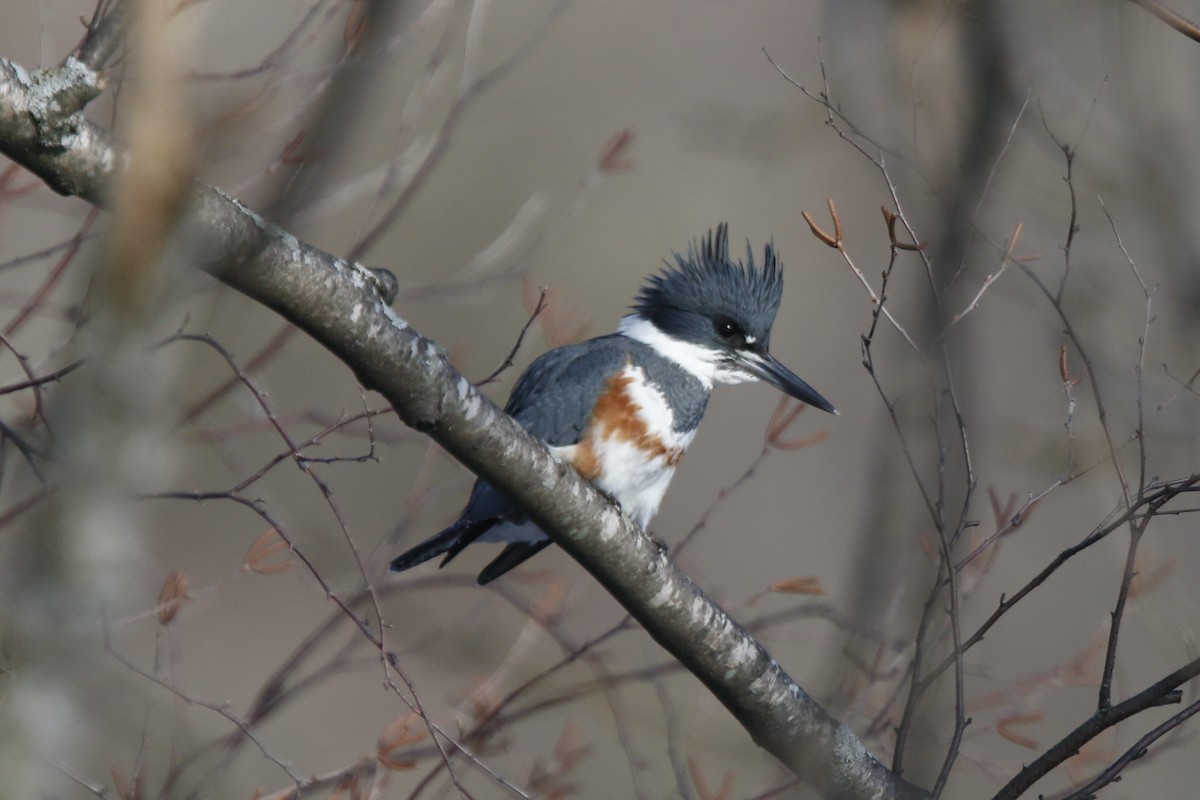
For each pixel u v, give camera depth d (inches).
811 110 412.8
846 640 289.6
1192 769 406.3
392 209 280.8
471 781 305.7
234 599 458.3
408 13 295.9
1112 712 184.7
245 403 265.9
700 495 619.2
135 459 132.3
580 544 212.4
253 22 276.2
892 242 195.0
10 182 265.7
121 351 130.9
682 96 679.7
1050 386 446.9
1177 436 342.6
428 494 305.6
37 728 131.0
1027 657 449.1
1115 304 362.6
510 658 281.3
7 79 155.3
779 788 257.3
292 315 181.9
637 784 275.6
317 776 253.4
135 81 138.9
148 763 239.8
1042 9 365.4
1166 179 360.5
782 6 696.4
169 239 134.6
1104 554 482.0
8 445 235.6
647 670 272.7
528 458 203.5
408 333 189.3
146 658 265.6
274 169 268.5
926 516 301.6
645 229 656.4
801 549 595.8
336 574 305.6
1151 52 366.9
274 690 265.0
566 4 300.5
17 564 133.7
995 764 277.7
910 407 312.0
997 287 366.9
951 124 352.2
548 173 654.5
